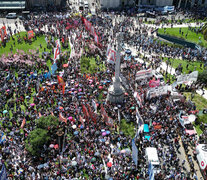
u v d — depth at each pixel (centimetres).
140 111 4997
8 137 4372
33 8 11894
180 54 7744
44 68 6662
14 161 3941
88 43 8194
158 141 4338
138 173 3784
